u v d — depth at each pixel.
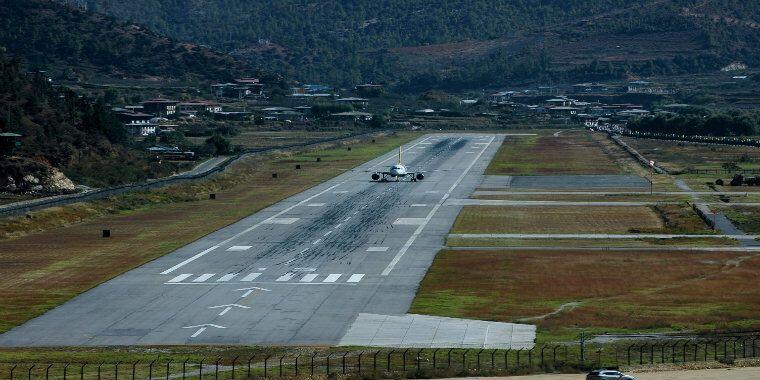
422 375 114.88
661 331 133.25
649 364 117.88
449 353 120.62
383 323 138.00
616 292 153.50
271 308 146.25
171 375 115.06
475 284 159.62
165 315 142.62
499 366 117.81
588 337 130.38
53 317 141.88
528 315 141.25
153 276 166.38
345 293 154.50
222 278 164.75
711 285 157.00
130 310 145.38
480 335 131.88
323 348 126.56
